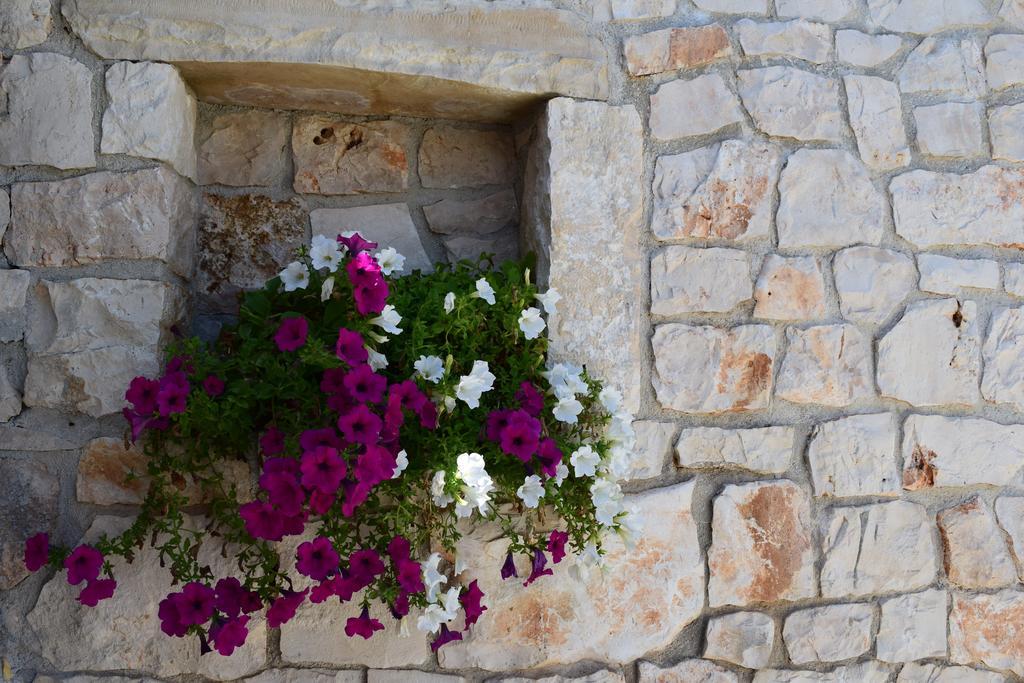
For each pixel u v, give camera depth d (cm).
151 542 157
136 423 143
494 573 167
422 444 149
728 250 179
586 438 165
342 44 164
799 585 177
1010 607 186
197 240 176
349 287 148
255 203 179
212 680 160
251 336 159
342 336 140
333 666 163
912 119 190
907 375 185
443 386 144
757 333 179
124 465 158
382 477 133
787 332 181
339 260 152
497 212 188
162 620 139
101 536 156
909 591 182
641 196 176
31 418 157
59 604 156
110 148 158
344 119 185
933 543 184
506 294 160
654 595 172
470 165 188
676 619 173
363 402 137
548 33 173
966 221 190
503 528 159
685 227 178
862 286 184
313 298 158
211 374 147
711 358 177
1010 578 187
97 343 157
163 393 139
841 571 179
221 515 154
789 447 179
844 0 190
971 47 194
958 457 186
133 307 158
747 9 185
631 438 159
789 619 177
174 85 162
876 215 186
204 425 147
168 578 158
